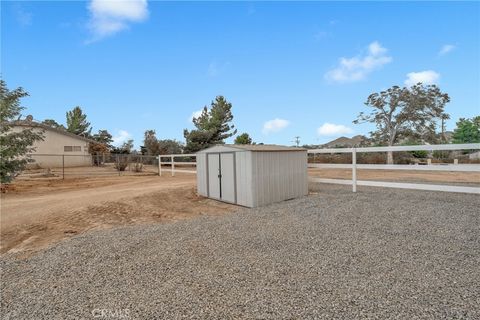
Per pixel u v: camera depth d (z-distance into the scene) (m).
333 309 2.31
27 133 12.19
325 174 15.47
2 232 5.47
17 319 2.42
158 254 3.78
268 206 7.07
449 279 2.77
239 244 4.06
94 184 14.05
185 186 10.80
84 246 4.25
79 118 44.69
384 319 2.14
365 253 3.55
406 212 5.61
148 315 2.37
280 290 2.67
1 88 11.69
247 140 31.94
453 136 43.25
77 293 2.83
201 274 3.11
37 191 11.73
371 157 21.59
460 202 6.50
